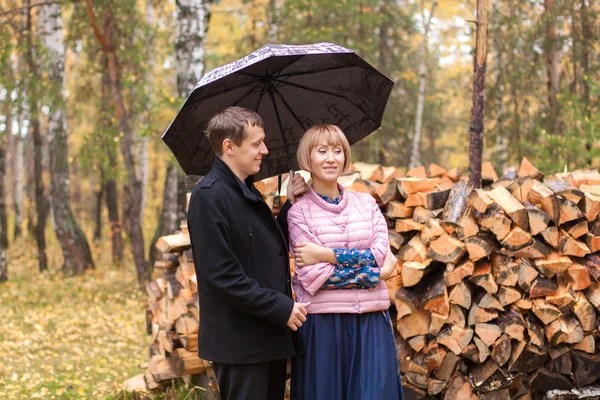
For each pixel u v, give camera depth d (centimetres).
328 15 1335
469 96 1399
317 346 252
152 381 402
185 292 362
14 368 509
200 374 386
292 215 262
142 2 1586
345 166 268
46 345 611
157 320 427
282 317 234
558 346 322
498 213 310
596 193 343
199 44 826
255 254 243
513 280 306
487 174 430
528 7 1177
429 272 328
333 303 253
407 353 326
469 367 322
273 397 263
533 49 1123
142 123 1013
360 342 255
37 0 1238
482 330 310
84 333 686
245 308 232
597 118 806
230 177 245
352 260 252
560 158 825
